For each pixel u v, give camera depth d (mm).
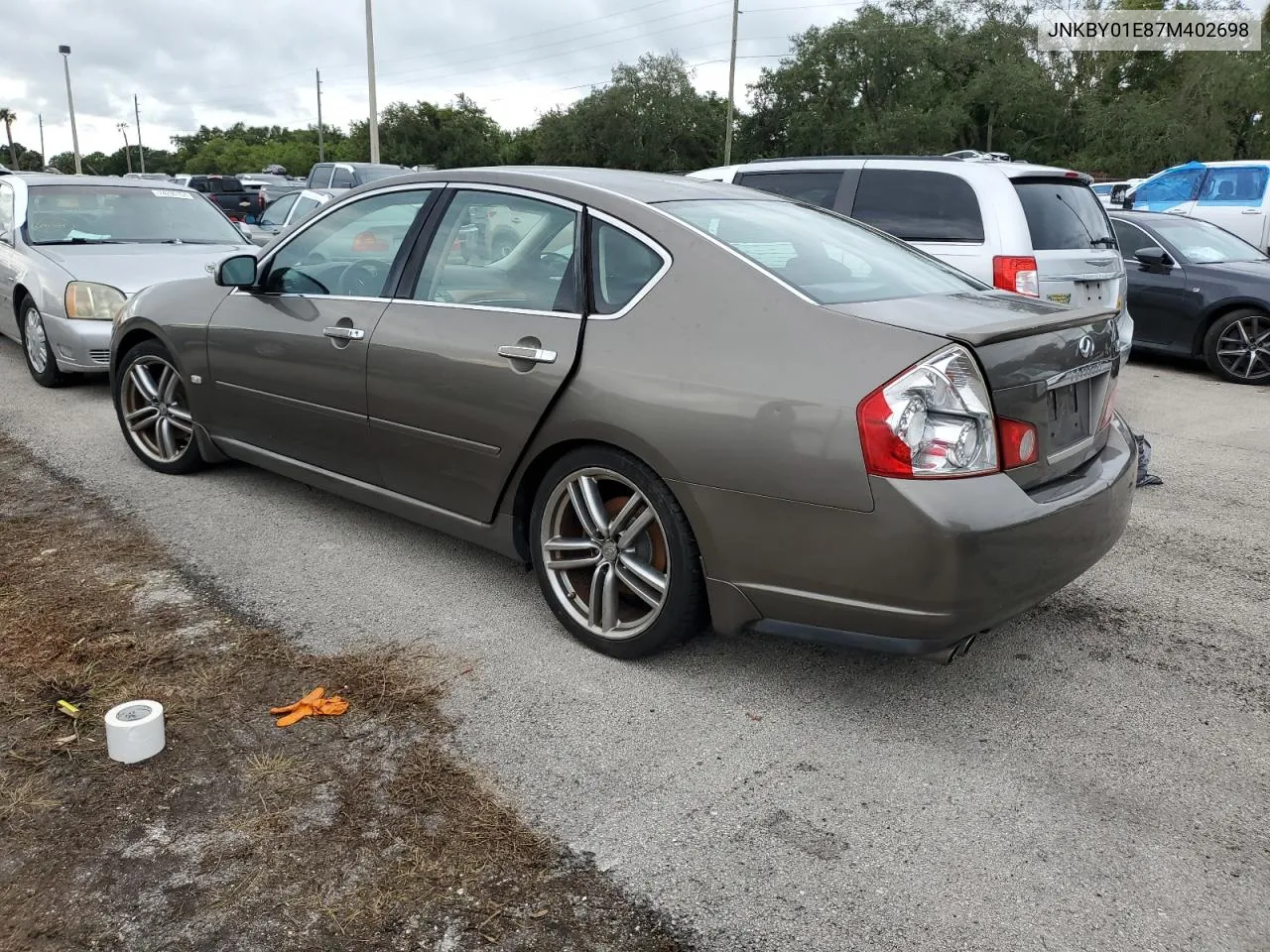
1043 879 2322
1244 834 2504
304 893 2197
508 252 3514
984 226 6254
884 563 2619
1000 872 2342
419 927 2115
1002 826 2512
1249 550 4551
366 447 3904
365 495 4035
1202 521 4984
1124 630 3682
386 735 2824
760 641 3488
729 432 2811
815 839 2441
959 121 47625
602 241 3271
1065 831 2500
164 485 5012
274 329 4219
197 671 3141
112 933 2074
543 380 3225
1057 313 3033
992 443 2650
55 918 2109
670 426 2918
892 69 51062
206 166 104875
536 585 3920
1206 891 2293
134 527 4414
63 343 6801
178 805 2480
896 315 2812
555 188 3455
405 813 2477
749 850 2395
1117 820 2547
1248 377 8984
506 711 2980
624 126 59031
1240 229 14398
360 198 4098
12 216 7848
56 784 2547
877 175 6738
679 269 3074
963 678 3279
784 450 2713
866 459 2596
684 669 3270
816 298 2889
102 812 2445
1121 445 3359
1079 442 3051
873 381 2621
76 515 4559
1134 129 42812
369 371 3781
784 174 7207
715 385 2854
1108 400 3289
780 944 2102
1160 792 2674
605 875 2293
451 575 3984
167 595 3709
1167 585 4121
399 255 3848
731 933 2129
